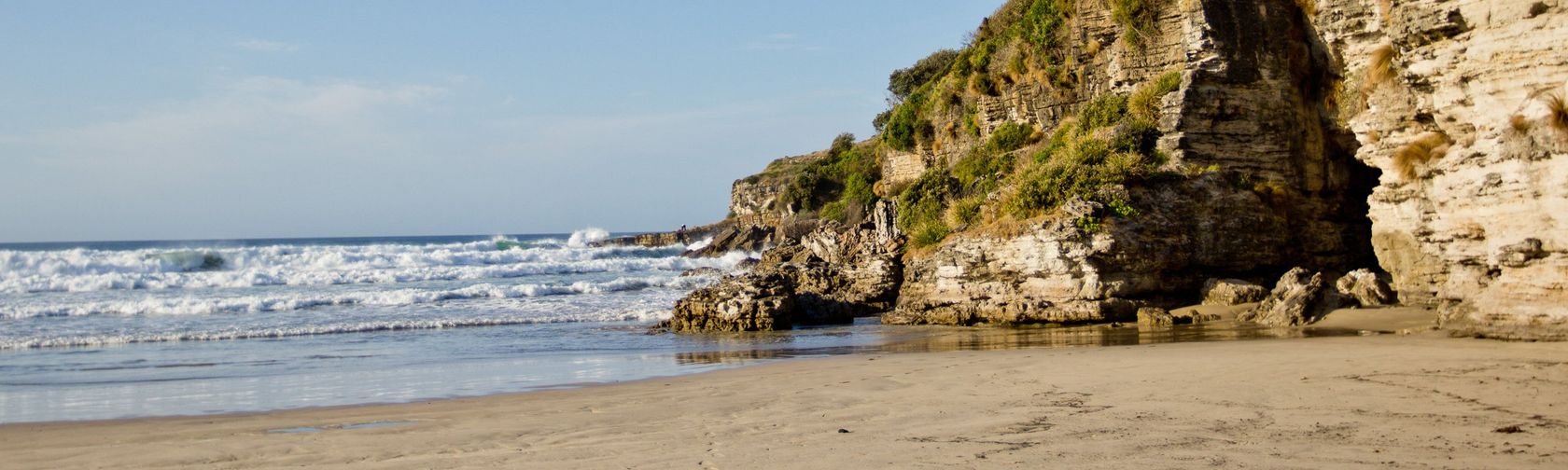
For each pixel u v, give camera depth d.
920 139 48.12
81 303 35.69
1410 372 11.50
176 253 56.81
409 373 17.67
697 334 24.55
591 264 60.72
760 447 9.05
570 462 8.70
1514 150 13.68
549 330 26.58
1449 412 9.33
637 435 9.97
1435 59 14.95
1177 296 23.86
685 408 11.71
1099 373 12.98
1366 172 25.45
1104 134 26.05
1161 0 26.67
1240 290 22.95
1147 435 8.95
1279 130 24.86
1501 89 13.95
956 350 18.39
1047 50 33.59
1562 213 13.12
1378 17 19.41
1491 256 14.26
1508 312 13.95
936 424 9.88
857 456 8.51
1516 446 7.98
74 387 16.64
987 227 25.47
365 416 12.12
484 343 23.47
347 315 32.12
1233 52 24.70
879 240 32.50
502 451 9.33
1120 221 23.22
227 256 59.12
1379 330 17.14
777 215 81.00
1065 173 24.69
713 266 63.97
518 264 60.19
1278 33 24.84
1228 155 24.77
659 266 64.25
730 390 13.19
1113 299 22.72
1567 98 13.02
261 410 13.20
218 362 20.39
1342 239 25.23
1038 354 15.88
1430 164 16.59
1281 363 12.84
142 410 13.60
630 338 24.09
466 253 67.69
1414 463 7.57
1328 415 9.45
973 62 40.06
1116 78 27.81
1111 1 28.59
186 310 34.25
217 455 9.66
